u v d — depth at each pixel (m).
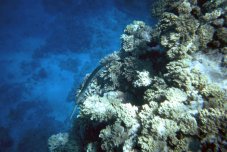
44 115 17.58
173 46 4.13
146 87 4.96
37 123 17.36
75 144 6.80
